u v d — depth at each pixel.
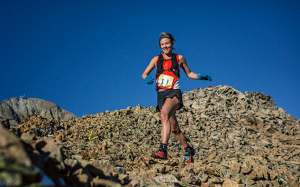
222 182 4.38
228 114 10.32
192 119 9.40
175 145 6.99
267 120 10.23
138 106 10.40
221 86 12.88
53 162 1.79
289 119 10.98
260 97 12.73
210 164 5.29
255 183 4.86
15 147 1.27
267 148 8.30
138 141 7.00
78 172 2.00
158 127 8.54
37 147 1.98
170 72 3.45
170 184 3.69
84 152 5.16
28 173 1.21
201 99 11.62
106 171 2.46
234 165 5.30
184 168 4.97
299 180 5.68
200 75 3.60
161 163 5.29
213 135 8.39
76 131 7.02
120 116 9.34
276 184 5.09
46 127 6.53
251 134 9.16
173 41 3.60
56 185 1.70
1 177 1.11
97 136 6.62
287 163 7.06
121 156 5.34
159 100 3.48
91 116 9.34
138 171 4.51
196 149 6.96
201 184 4.23
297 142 8.80
